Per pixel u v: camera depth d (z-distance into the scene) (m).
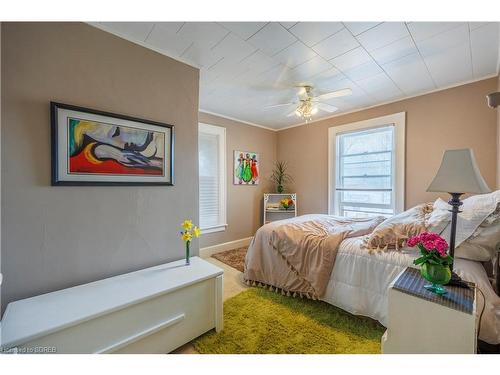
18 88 1.32
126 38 1.72
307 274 2.13
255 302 2.15
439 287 1.16
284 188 4.46
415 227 1.75
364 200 3.44
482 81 2.43
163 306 1.45
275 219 4.32
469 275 1.37
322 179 3.91
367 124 3.33
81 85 1.53
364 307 1.83
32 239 1.38
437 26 1.62
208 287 1.68
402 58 2.04
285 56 2.01
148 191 1.85
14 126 1.31
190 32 1.68
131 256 1.76
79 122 1.51
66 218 1.49
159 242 1.92
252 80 2.48
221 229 3.80
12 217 1.32
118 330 1.27
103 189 1.63
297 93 2.83
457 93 2.58
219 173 3.76
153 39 1.76
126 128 1.71
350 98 3.00
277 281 2.34
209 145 3.66
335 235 2.12
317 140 3.98
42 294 1.39
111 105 1.65
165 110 1.94
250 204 4.23
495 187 2.35
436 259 1.15
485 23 1.57
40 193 1.40
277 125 4.36
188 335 1.56
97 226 1.61
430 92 2.78
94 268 1.59
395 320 1.18
